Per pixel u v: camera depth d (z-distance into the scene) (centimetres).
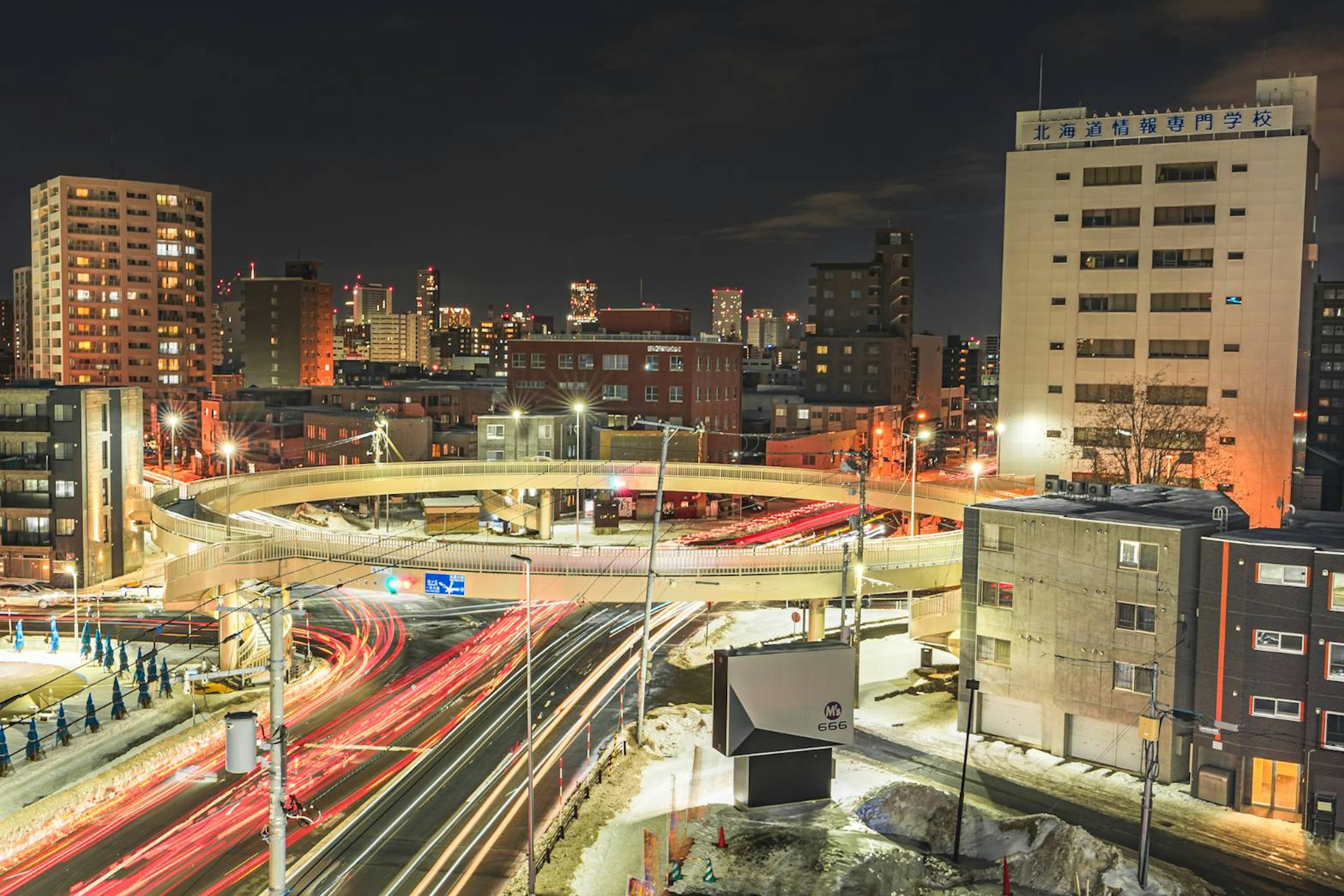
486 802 4191
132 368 18875
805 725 4094
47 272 18925
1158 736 3412
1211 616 4341
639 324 13362
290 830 3922
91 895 3384
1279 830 4034
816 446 12662
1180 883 3450
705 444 12756
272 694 2433
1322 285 17938
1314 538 4384
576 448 11888
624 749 4784
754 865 3544
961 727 5103
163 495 7650
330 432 13025
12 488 8738
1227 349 9156
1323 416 18088
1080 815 4109
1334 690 4072
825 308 18762
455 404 15650
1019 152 9681
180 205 19275
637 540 10144
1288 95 9500
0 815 4131
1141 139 9412
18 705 5534
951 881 3522
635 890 3328
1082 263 9538
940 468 17412
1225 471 9131
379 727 5159
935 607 5406
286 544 5700
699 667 6319
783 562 5562
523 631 7206
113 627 7344
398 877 3506
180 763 4641
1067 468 9625
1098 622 4625
